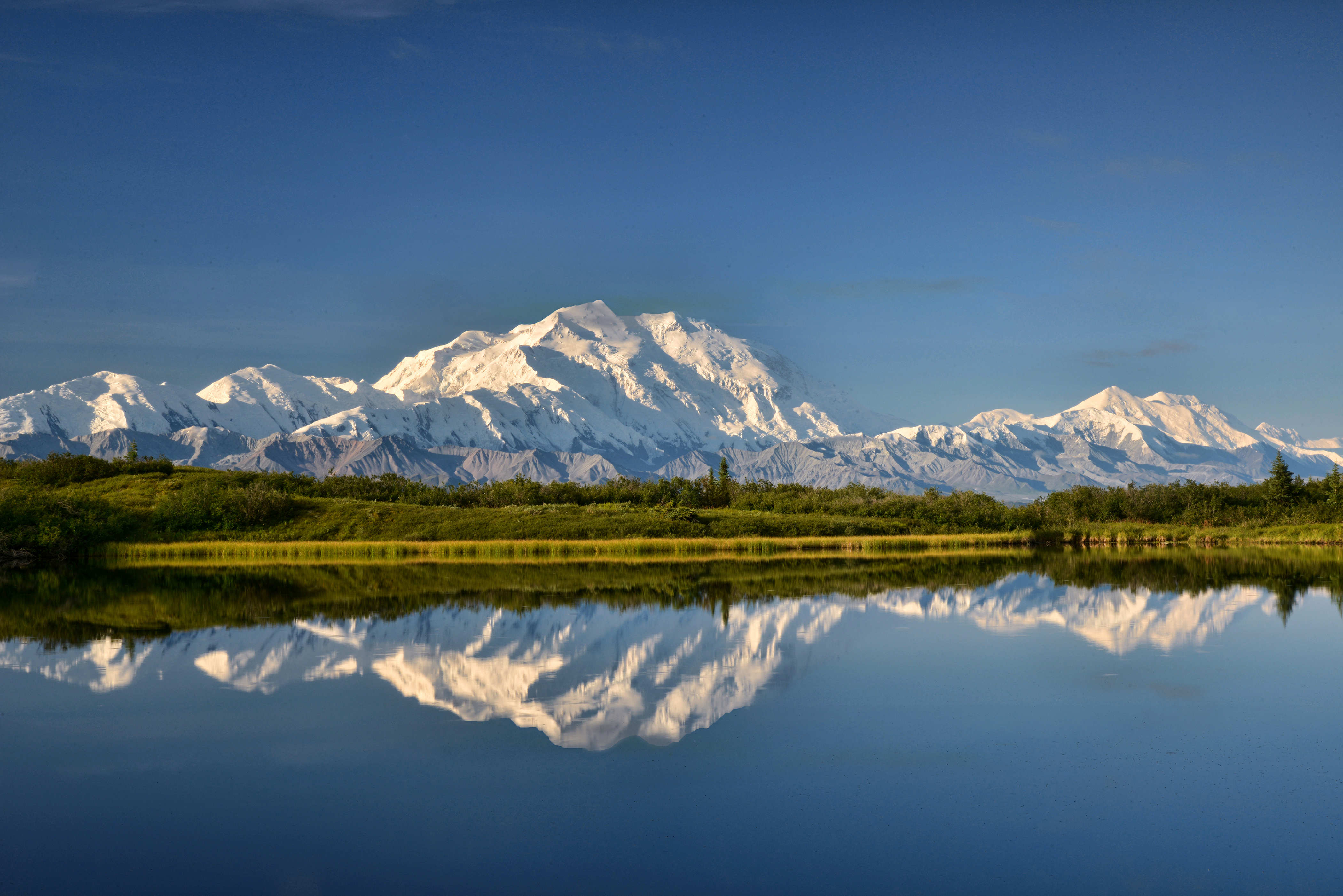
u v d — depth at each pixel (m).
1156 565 90.25
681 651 43.47
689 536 124.25
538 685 36.84
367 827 23.08
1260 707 33.22
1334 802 24.27
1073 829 22.77
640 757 27.86
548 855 21.52
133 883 20.36
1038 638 46.62
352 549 108.31
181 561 100.00
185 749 28.84
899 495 161.50
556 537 121.31
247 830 22.92
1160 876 20.44
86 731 30.81
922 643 45.41
